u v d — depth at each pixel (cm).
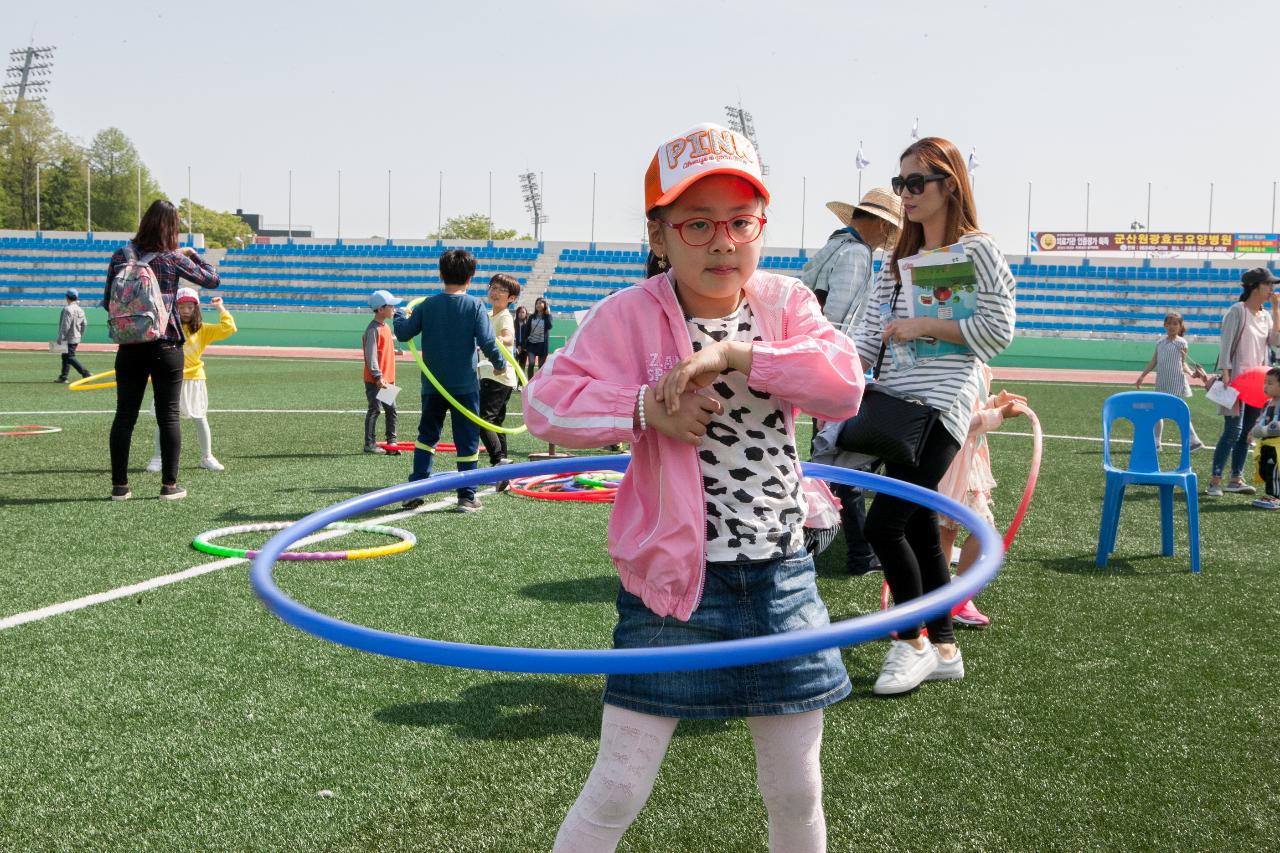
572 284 4106
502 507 734
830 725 354
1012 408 473
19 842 271
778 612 200
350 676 388
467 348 708
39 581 508
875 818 289
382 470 892
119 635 429
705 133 192
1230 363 880
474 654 163
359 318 3650
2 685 374
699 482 198
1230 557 612
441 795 297
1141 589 537
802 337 199
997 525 698
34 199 7562
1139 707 372
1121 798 302
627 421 193
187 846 270
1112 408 604
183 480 819
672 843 273
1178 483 580
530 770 313
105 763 315
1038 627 468
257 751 324
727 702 196
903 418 363
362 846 270
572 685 384
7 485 776
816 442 390
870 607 499
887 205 557
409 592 502
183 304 848
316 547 603
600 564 562
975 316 364
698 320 208
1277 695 385
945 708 370
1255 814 293
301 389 1741
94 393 1603
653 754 199
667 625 198
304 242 4291
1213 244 4156
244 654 409
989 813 292
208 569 534
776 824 210
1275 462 777
